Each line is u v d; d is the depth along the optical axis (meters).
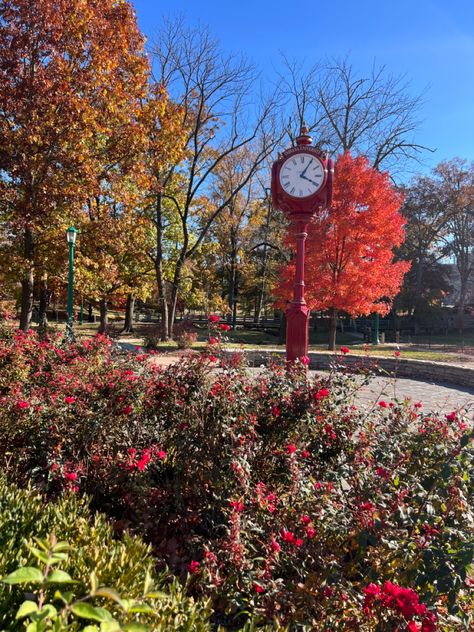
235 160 29.91
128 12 16.27
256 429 3.19
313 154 5.58
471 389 10.37
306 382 3.58
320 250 15.09
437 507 2.22
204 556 2.33
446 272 44.19
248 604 2.10
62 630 1.07
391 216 14.77
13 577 1.01
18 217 14.46
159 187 19.42
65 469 2.97
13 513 2.12
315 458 3.30
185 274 26.59
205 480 2.88
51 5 14.55
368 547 2.10
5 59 14.46
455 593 1.83
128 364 4.66
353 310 15.41
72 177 14.81
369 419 3.93
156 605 1.61
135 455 3.06
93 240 15.98
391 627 1.77
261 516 2.40
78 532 2.01
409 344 28.88
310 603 1.99
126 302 30.98
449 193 39.03
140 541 2.10
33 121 14.00
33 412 3.47
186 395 3.33
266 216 31.16
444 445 2.75
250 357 11.55
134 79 16.67
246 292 39.41
